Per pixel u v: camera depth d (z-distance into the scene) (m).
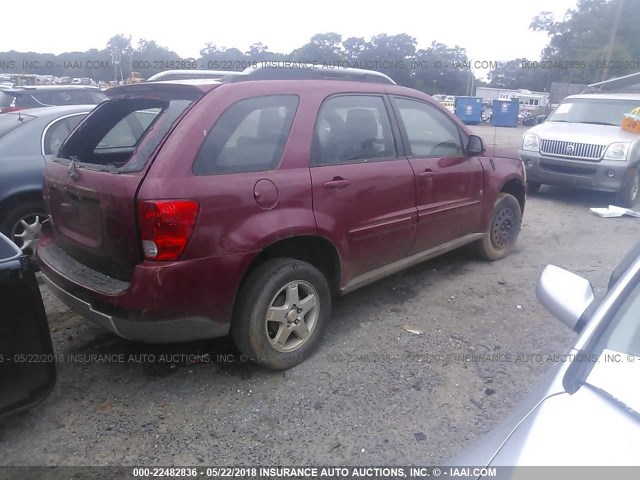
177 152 2.88
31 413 3.04
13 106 9.66
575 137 8.54
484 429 2.91
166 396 3.21
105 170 3.05
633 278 2.04
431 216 4.38
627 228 7.22
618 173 8.20
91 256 3.19
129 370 3.48
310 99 3.54
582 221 7.61
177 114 3.04
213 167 2.99
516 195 5.76
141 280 2.81
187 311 2.94
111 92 3.60
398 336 3.95
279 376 3.42
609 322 1.92
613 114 9.15
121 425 2.95
